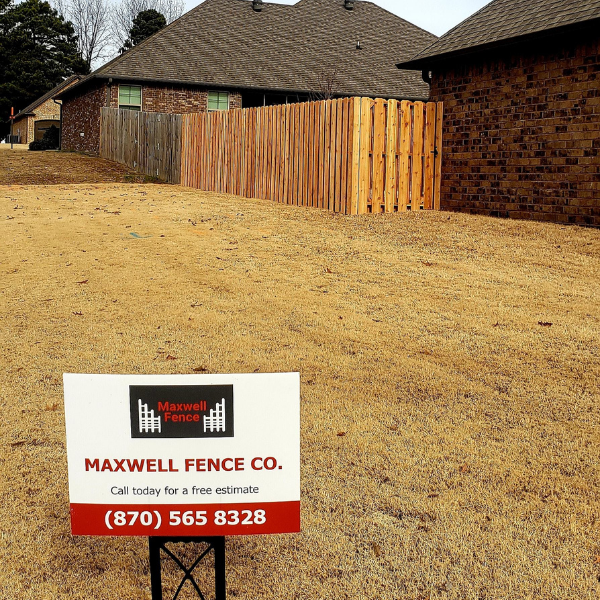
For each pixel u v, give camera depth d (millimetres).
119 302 7312
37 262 8930
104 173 20328
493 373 5504
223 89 27172
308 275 8320
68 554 3369
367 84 29125
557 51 11133
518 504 3721
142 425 2383
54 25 67438
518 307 7102
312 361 5723
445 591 3072
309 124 12773
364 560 3293
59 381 5332
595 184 10672
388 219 11531
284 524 2428
